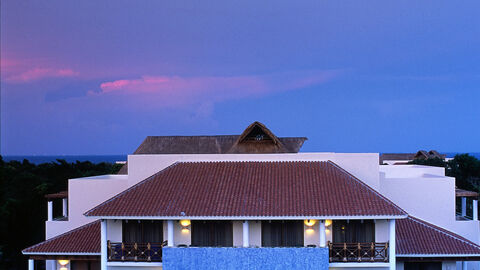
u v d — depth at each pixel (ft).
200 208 70.69
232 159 90.17
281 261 70.44
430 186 88.63
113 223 77.92
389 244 71.31
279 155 89.56
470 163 223.51
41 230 143.43
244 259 70.90
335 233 76.02
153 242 77.30
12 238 138.51
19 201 146.10
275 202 71.72
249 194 74.59
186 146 141.49
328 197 72.84
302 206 70.18
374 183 86.74
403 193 89.04
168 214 69.36
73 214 90.89
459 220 93.66
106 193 91.04
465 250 73.82
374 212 68.03
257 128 131.44
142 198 74.79
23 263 137.39
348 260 73.05
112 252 76.02
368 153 87.20
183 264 71.61
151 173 89.81
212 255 71.31
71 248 78.74
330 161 87.86
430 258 75.87
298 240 75.97
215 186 77.97
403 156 314.35
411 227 80.89
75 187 91.20
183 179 81.25
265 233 76.28
